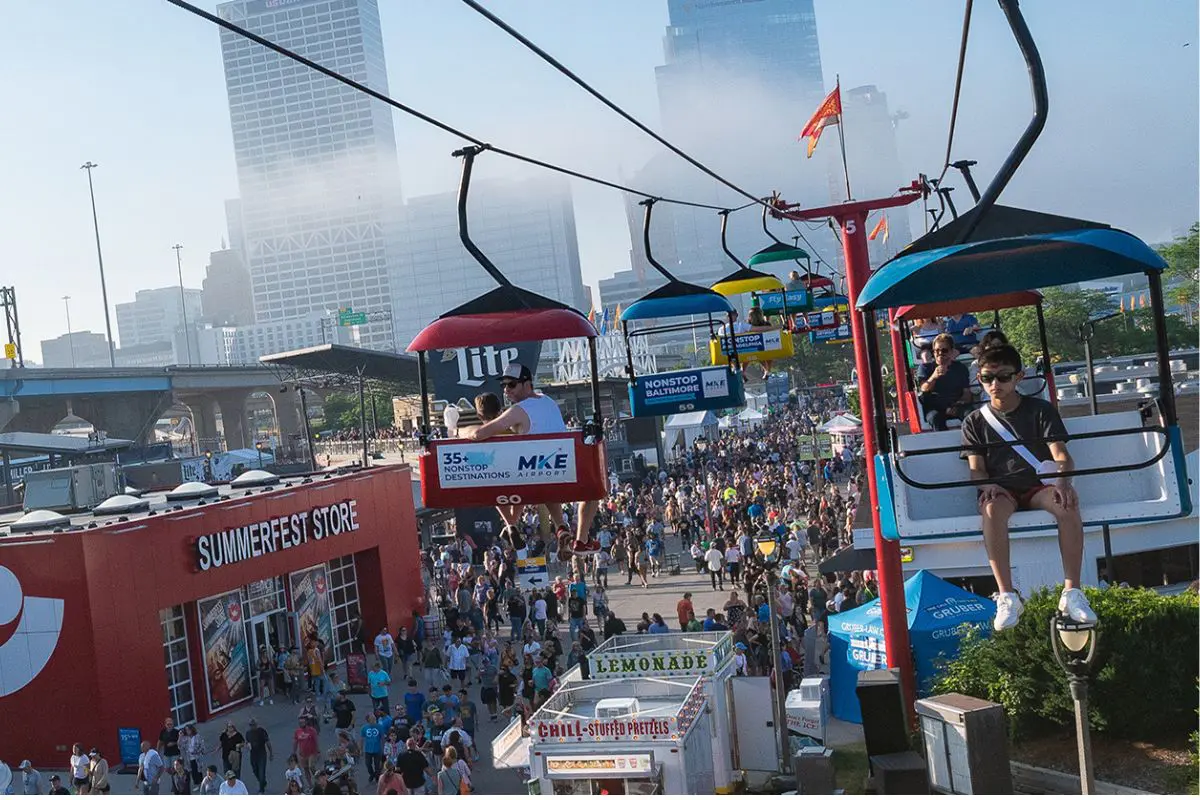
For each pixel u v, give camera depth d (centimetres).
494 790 2269
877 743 1521
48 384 9900
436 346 913
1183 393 3080
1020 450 600
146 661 2958
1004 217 661
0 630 2908
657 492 5941
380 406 13188
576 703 2034
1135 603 1577
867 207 1823
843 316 2847
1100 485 617
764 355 2294
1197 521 2469
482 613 3678
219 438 14400
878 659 2130
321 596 3738
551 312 923
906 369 1362
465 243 977
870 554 2541
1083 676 1057
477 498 923
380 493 4025
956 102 1129
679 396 1702
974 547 2425
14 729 2908
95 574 2844
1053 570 2405
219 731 3033
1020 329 6919
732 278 2266
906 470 639
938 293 663
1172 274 7569
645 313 1591
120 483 4191
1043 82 616
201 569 3167
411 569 4153
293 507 3562
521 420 929
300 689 3297
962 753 1370
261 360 7456
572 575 3875
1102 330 6838
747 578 3105
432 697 2511
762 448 6794
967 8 838
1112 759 1507
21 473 8012
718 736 2019
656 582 4222
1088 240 605
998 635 1667
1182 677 1523
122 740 2819
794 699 2106
